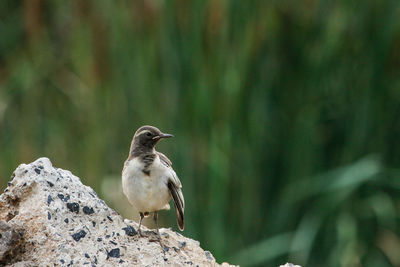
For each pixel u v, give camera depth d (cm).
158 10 1356
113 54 1402
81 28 1441
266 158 1377
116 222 774
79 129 1478
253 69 1359
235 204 1374
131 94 1398
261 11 1349
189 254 818
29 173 767
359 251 1397
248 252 1349
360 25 1384
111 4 1397
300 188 1371
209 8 1320
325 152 1424
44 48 1509
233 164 1371
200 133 1352
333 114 1421
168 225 1377
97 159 1429
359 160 1373
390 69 1401
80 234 742
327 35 1381
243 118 1357
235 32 1340
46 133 1498
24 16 1477
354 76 1398
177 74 1356
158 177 859
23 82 1512
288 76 1389
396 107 1416
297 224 1384
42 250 719
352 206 1406
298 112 1388
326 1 1365
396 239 1402
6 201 770
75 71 1522
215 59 1341
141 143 901
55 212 745
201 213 1354
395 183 1396
